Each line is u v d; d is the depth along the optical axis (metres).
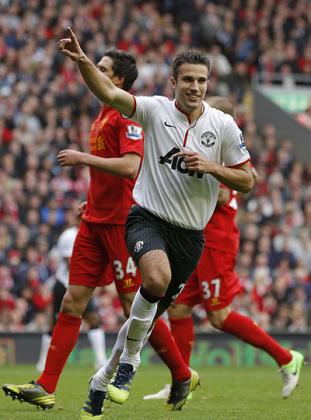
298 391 32.03
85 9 84.44
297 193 77.69
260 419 22.73
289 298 64.06
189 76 20.94
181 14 96.56
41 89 75.19
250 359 53.59
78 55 20.06
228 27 95.38
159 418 22.70
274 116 90.25
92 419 20.92
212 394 30.55
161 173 21.41
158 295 20.36
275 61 95.12
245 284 62.59
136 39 86.38
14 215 63.78
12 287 57.94
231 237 29.30
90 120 74.88
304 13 100.25
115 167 23.81
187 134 21.36
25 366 50.31
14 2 81.38
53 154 70.12
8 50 77.38
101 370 21.12
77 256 25.09
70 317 24.81
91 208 25.02
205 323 58.78
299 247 70.88
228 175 20.98
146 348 52.81
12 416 22.45
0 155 69.44
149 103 21.28
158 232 21.34
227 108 28.52
